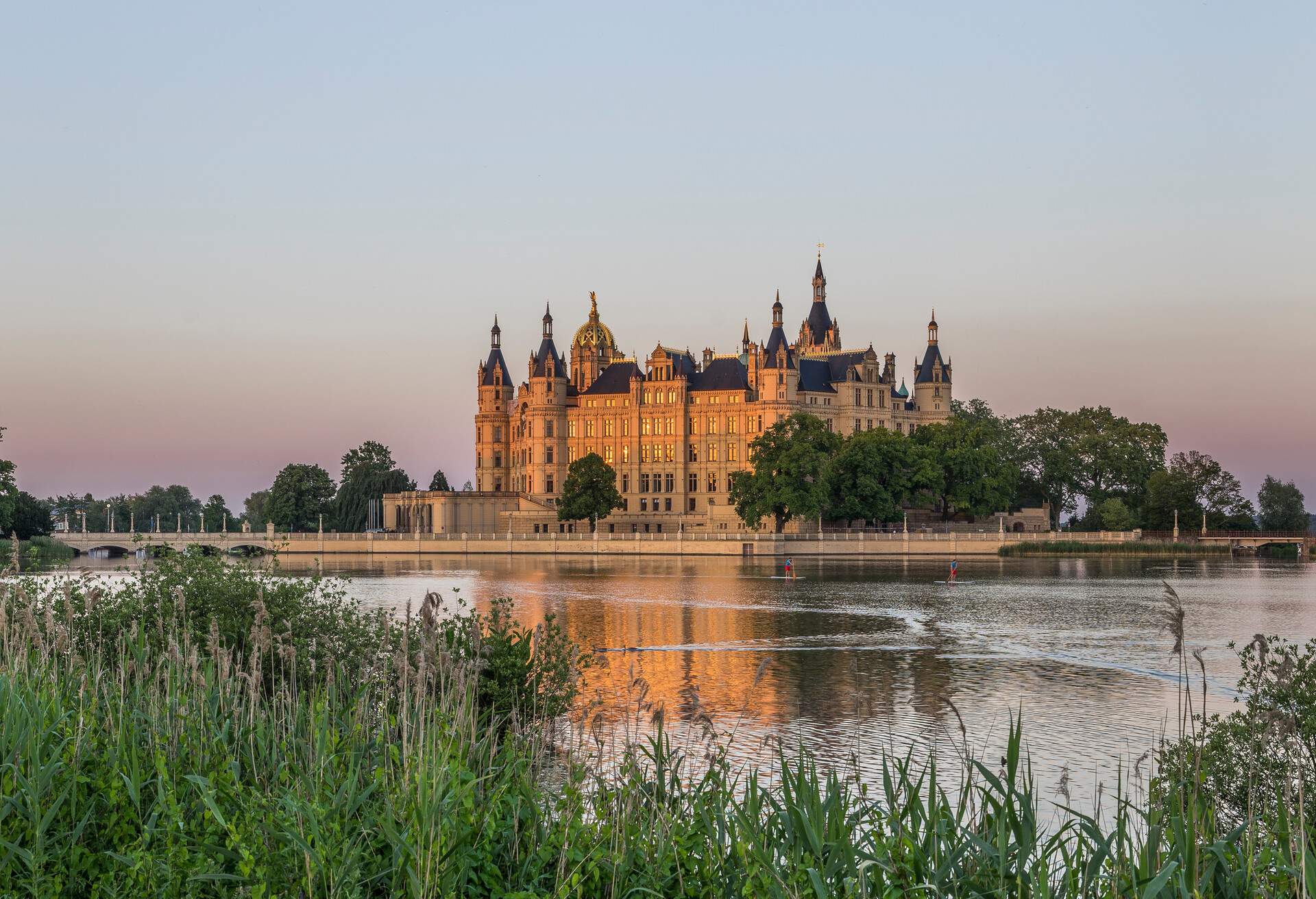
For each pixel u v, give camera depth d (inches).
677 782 1205.1
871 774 2091.5
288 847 1019.9
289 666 1807.3
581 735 1589.6
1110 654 3747.5
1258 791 1390.3
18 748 1170.6
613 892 1013.2
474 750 1252.5
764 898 994.1
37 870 1016.9
